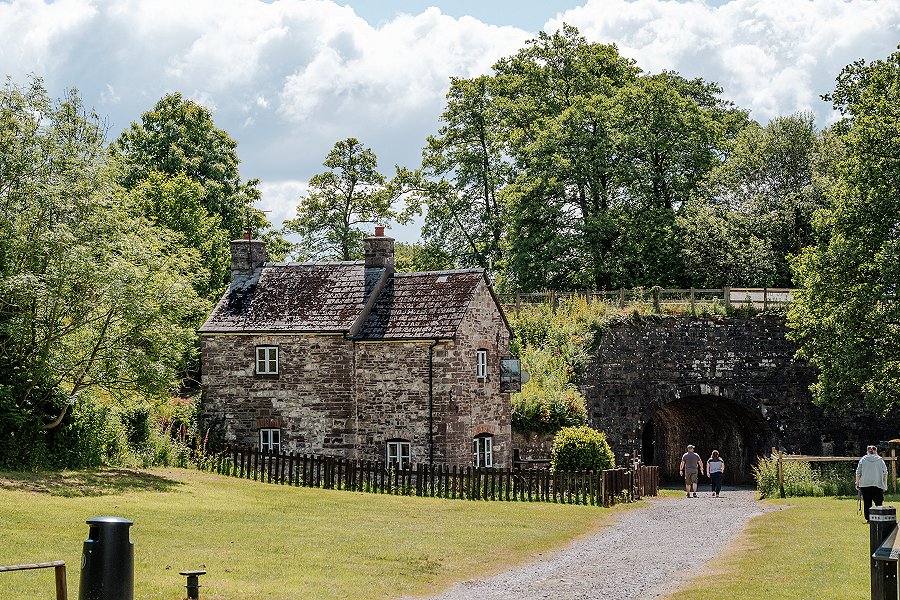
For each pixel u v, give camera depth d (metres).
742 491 44.78
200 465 35.41
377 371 37.34
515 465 40.38
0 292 28.97
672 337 48.28
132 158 58.72
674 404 54.25
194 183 55.22
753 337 48.34
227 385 38.94
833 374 38.94
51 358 29.81
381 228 39.59
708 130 62.50
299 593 16.36
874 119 38.16
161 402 34.66
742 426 51.84
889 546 11.32
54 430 30.81
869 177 37.91
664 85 61.44
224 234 56.25
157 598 15.40
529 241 59.59
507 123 65.06
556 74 65.75
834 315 38.41
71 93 31.91
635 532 26.00
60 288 28.86
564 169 58.59
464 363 37.00
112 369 30.34
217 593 15.98
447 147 65.50
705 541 23.94
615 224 58.34
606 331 48.00
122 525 13.14
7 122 30.58
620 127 60.38
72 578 16.41
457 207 64.69
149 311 29.64
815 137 60.56
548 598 16.73
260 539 21.50
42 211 30.11
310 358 37.97
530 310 50.53
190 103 61.28
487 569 19.73
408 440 36.78
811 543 21.67
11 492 24.69
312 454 33.94
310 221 63.06
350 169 63.38
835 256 38.19
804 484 36.66
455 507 29.73
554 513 29.34
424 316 37.38
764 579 17.42
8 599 14.70
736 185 60.38
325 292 39.25
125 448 33.59
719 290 49.25
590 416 47.09
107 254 29.89
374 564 19.34
